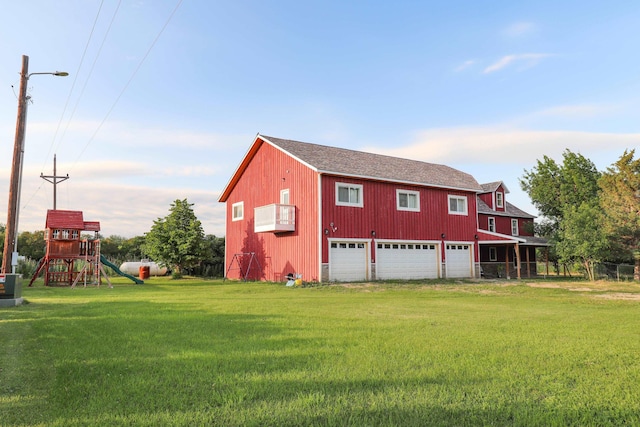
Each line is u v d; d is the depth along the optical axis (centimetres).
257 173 2775
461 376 470
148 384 445
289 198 2452
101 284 2423
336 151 2759
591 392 418
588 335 730
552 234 3152
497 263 3394
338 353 582
